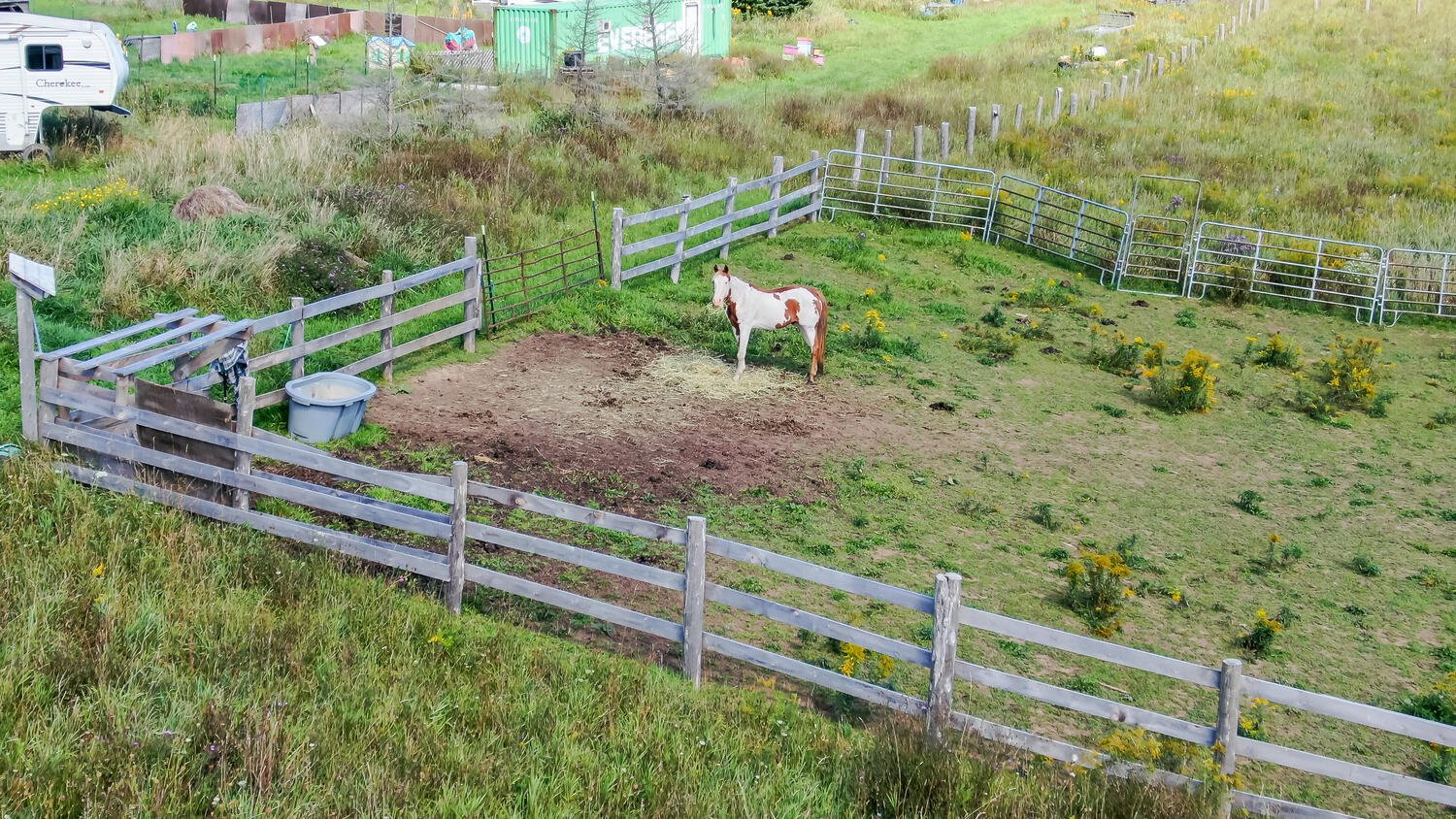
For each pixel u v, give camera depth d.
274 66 37.12
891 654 7.46
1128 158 27.48
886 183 23.22
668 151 24.86
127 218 17.14
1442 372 17.77
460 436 12.47
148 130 24.86
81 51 22.72
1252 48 41.56
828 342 16.62
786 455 12.85
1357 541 11.88
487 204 20.41
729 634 9.03
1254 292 20.88
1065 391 15.85
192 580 7.95
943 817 6.11
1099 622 9.70
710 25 40.31
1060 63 39.25
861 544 10.82
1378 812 7.68
